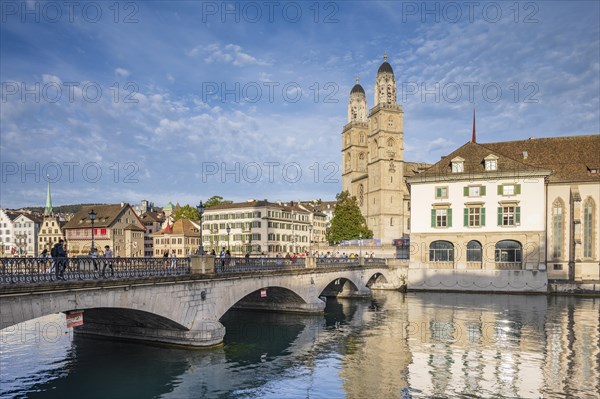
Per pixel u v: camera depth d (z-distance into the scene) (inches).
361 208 3954.2
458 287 2199.8
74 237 3900.1
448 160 2380.7
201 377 834.8
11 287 612.1
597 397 733.3
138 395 744.3
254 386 794.2
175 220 4429.1
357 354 1008.2
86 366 885.2
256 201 4072.3
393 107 3604.8
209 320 1026.1
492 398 732.0
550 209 2219.5
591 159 2279.8
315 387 790.5
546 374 852.6
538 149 2439.7
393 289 2336.4
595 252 2146.9
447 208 2245.3
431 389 775.7
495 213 2158.0
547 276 2140.7
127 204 3959.2
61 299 695.7
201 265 1005.2
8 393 740.7
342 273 1850.4
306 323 1389.0
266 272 1264.8
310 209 5187.0
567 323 1352.1
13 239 4790.8
